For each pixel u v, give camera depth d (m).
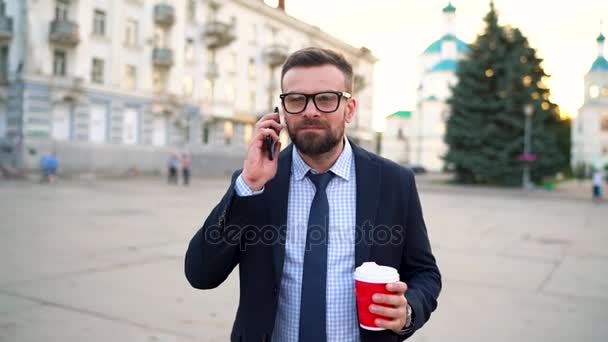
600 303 5.08
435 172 65.06
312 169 1.70
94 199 15.70
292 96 1.59
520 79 31.05
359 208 1.66
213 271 1.62
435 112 65.38
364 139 57.44
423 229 1.80
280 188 1.68
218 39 36.75
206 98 37.47
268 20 42.53
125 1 31.14
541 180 32.59
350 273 1.64
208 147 38.00
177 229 9.66
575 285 5.85
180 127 35.53
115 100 30.77
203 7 36.59
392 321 1.44
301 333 1.60
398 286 1.42
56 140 27.53
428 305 1.64
